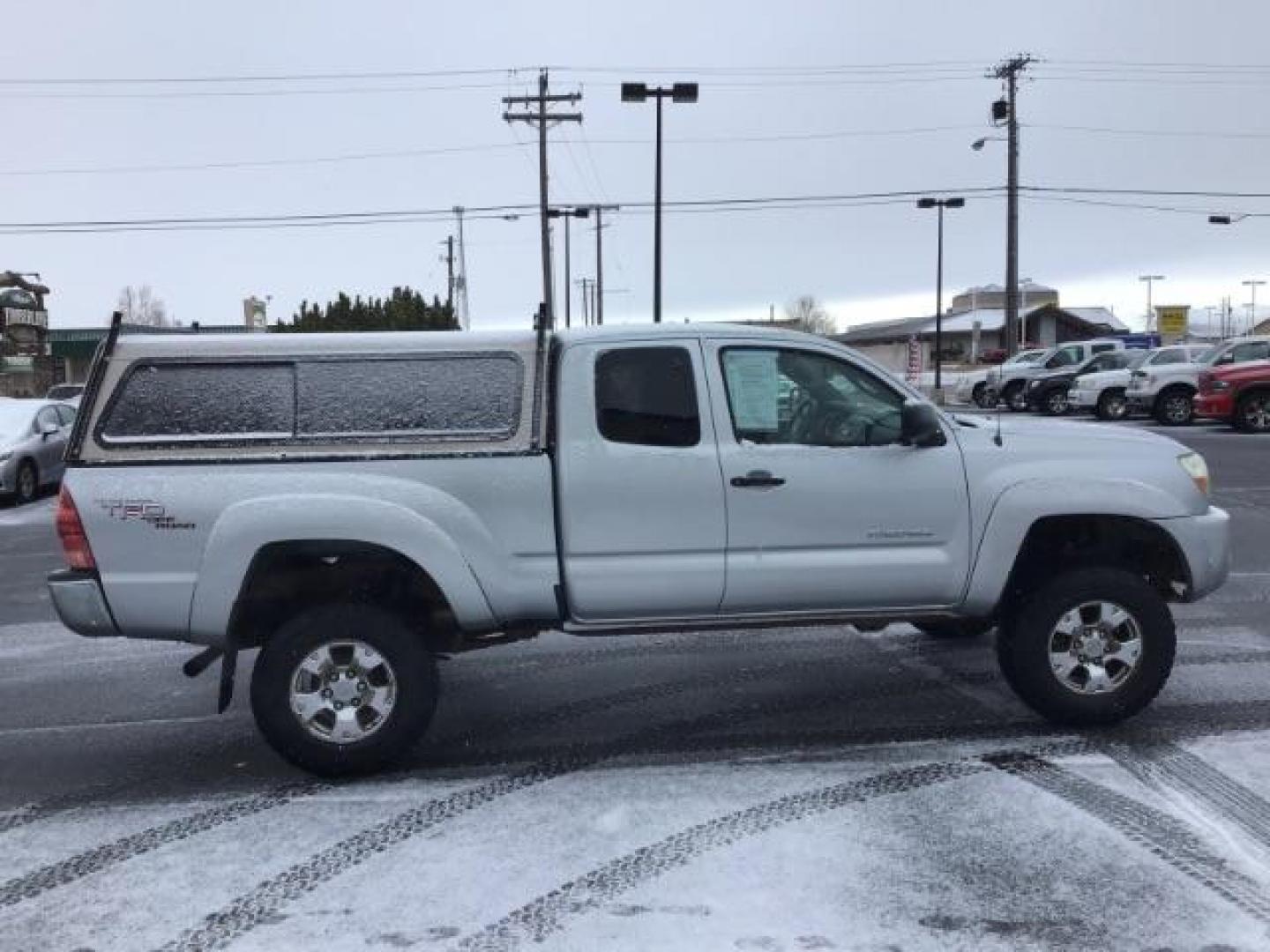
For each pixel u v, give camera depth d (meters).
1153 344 44.38
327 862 4.36
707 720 6.03
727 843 4.41
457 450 5.16
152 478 5.01
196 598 5.00
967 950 3.58
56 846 4.60
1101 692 5.58
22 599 10.01
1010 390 34.56
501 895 4.03
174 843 4.60
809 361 5.45
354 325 44.75
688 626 5.43
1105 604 5.55
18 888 4.22
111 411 5.09
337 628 5.14
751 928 3.74
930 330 77.25
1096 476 5.50
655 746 5.63
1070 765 5.15
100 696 6.86
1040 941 3.62
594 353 5.30
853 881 4.07
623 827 4.60
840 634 7.87
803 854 4.29
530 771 5.31
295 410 5.15
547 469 5.20
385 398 5.20
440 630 5.53
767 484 5.31
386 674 5.20
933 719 5.92
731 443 5.33
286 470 5.06
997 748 5.41
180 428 5.10
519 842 4.48
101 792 5.23
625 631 5.41
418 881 4.16
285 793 5.13
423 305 49.50
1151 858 4.21
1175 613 8.18
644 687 6.70
